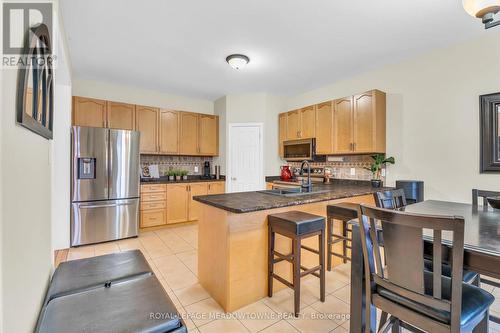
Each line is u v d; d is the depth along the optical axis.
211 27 2.45
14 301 0.84
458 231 0.95
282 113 4.71
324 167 4.23
